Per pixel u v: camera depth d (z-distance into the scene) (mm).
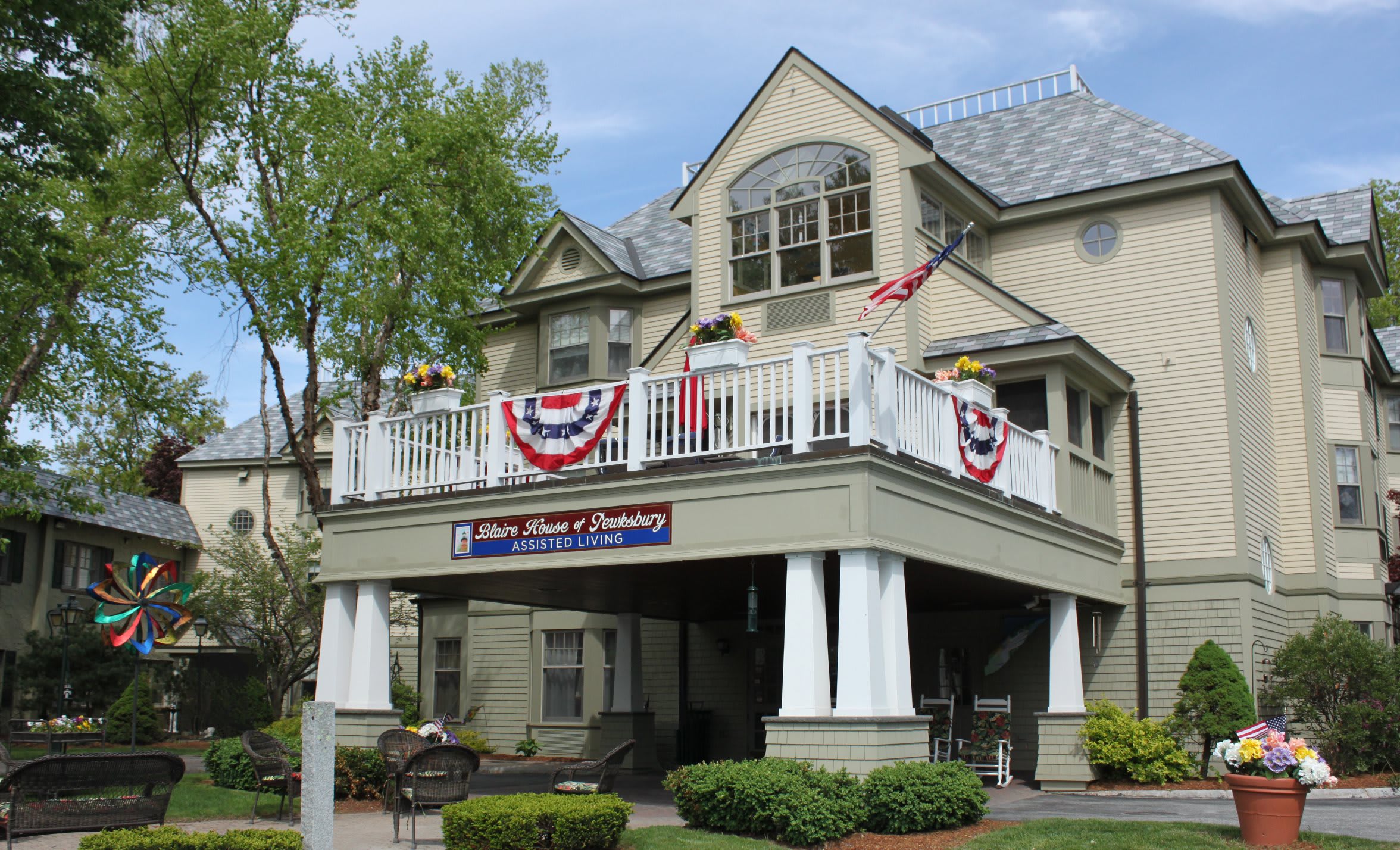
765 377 17562
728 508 11281
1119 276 18438
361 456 14375
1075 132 20719
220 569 33344
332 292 18297
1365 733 14984
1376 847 9375
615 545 11883
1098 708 15422
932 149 17062
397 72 19750
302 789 8266
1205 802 13273
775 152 18281
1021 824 10742
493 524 12766
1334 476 20094
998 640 17484
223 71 18203
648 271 22719
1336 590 19547
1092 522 16547
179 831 8438
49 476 27859
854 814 9906
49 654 25000
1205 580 16797
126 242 20594
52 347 21062
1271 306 20016
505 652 22500
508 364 24094
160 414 22938
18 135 15820
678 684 20109
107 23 15633
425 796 10031
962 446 12578
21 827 9141
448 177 19391
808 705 10562
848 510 10602
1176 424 17516
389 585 13953
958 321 17328
